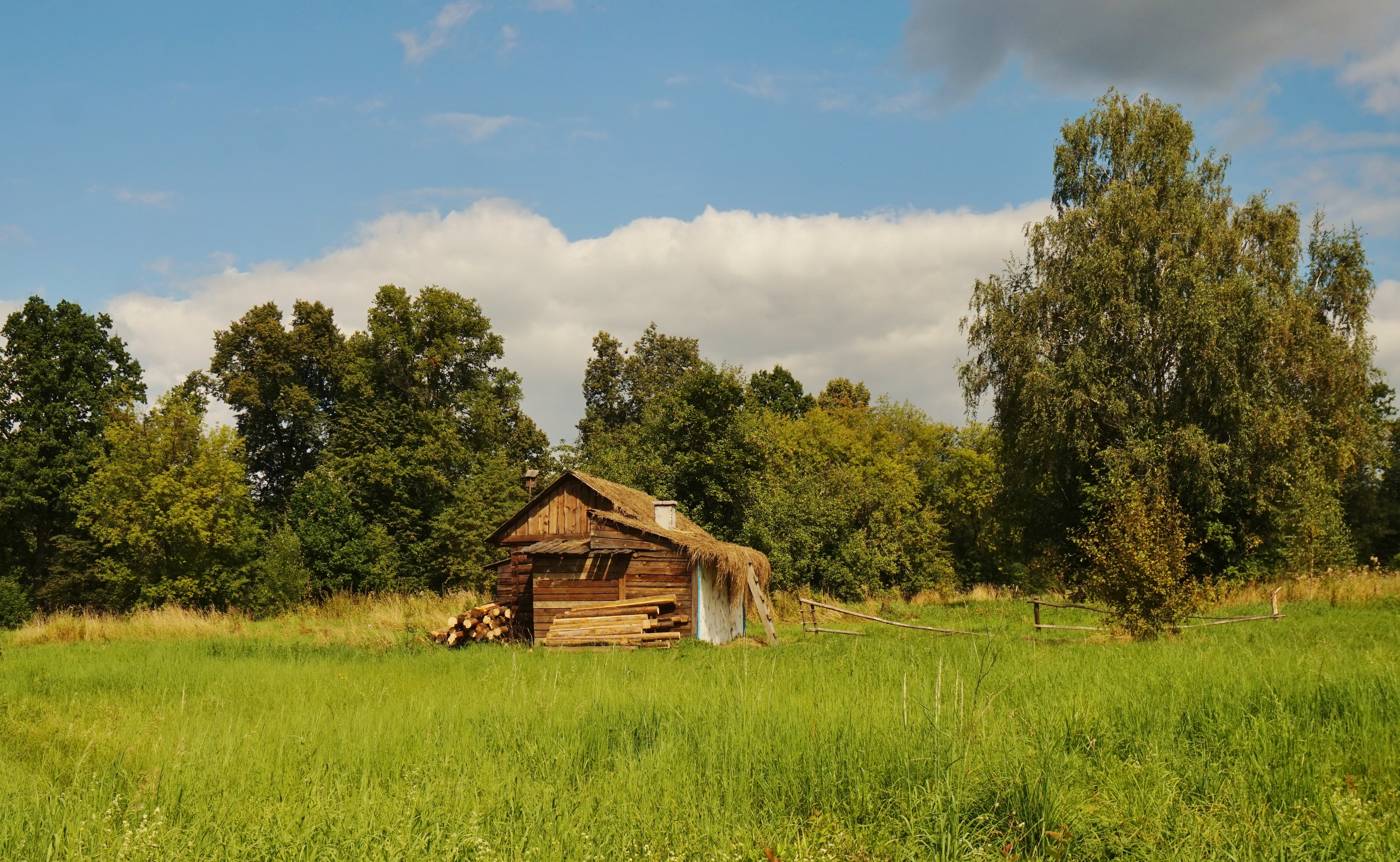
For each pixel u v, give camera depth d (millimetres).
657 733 8297
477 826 5531
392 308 54969
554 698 10414
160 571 40469
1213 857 5172
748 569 25031
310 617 35344
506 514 48094
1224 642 17609
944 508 64750
